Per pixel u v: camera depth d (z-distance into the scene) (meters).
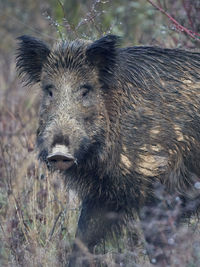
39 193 18.44
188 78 16.25
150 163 15.62
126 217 16.30
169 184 15.91
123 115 15.53
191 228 16.20
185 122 15.93
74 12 23.52
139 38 23.72
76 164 15.03
